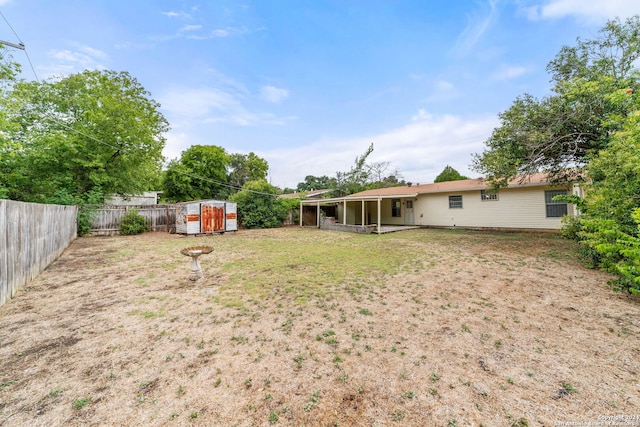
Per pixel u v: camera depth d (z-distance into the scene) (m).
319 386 2.11
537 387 2.04
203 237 12.15
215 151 26.62
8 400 1.98
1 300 3.84
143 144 14.37
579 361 2.38
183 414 1.83
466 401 1.91
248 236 12.49
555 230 11.73
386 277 5.19
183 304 3.91
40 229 5.63
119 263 6.68
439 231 13.42
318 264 6.38
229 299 4.10
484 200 13.69
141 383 2.17
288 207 18.41
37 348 2.72
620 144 4.35
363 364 2.39
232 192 28.52
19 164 10.95
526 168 8.58
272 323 3.26
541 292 4.18
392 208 17.62
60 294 4.37
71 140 11.81
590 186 5.64
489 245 8.60
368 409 1.85
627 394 1.94
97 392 2.07
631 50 7.36
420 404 1.89
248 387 2.11
